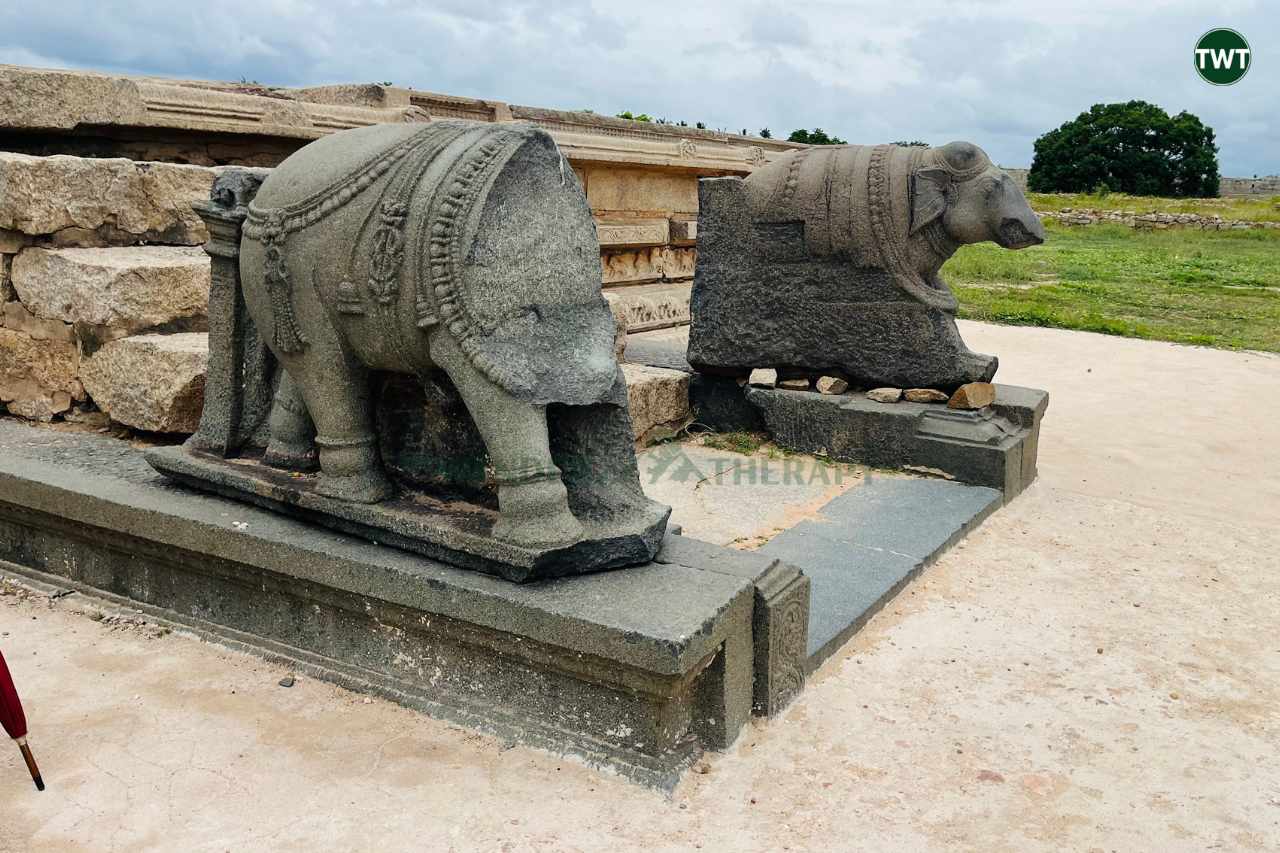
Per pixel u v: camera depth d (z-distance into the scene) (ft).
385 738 8.86
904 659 10.69
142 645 10.56
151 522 10.55
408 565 9.16
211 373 11.16
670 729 8.36
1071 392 25.30
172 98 17.63
